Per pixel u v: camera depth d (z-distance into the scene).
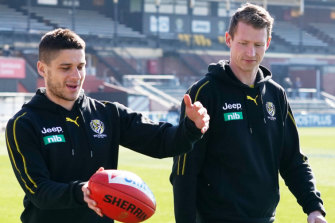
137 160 18.56
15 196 11.04
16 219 8.96
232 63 4.80
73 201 3.61
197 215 4.83
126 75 54.38
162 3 57.41
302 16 61.16
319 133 34.97
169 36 57.25
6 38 48.41
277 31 63.16
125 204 3.58
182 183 4.60
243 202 4.67
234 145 4.67
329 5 64.88
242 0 59.94
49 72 3.90
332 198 10.73
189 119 3.79
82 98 4.13
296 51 62.78
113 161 4.27
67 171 4.03
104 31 55.50
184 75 58.12
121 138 4.30
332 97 57.53
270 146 4.81
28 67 42.88
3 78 38.44
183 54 57.69
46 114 4.03
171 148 4.04
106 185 3.55
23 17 52.66
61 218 4.06
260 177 4.73
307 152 21.66
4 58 38.41
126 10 57.56
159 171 15.13
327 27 67.06
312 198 4.85
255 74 4.84
